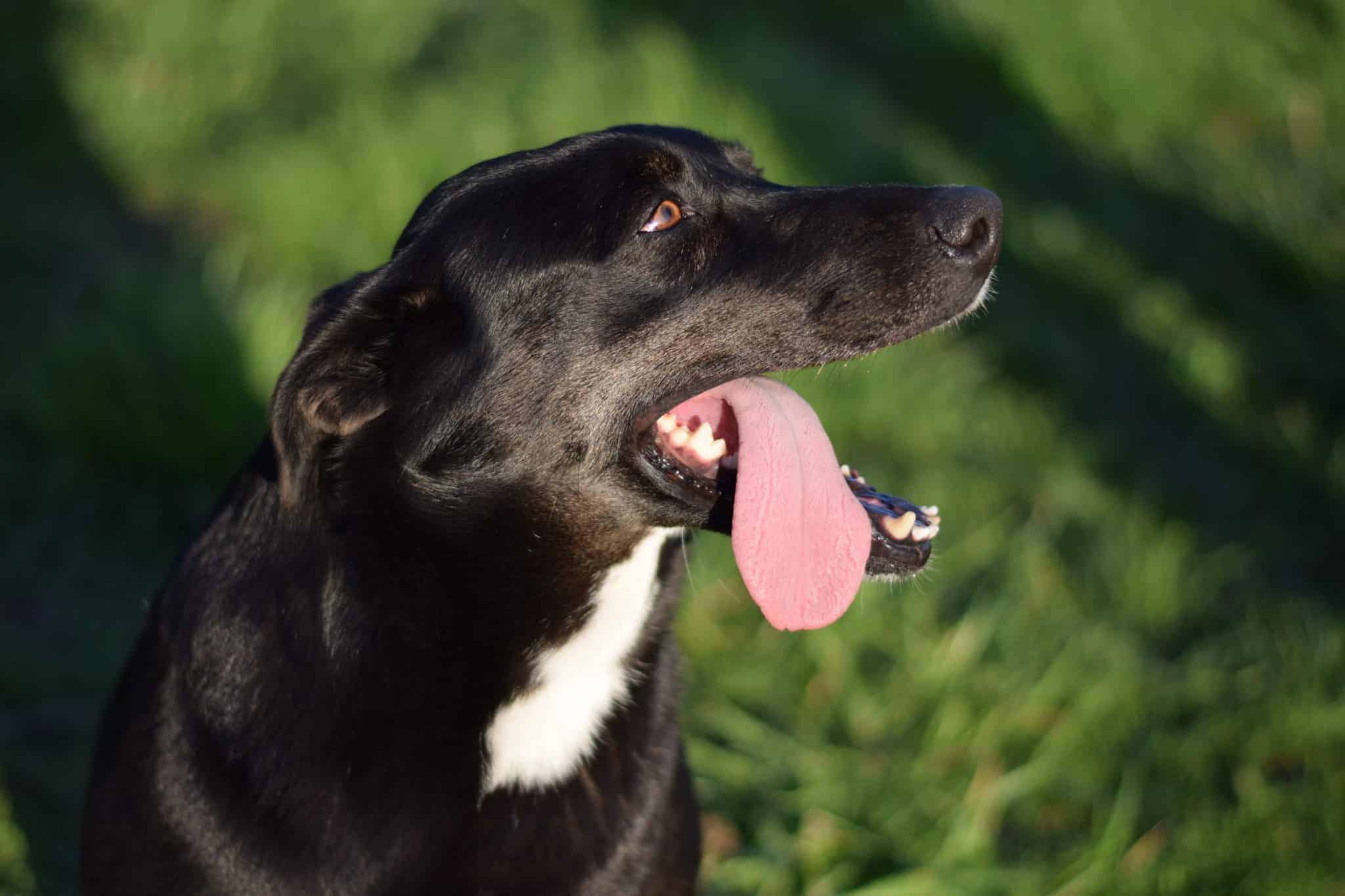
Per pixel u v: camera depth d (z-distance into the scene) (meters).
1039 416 6.56
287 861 2.92
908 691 4.73
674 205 3.26
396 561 3.06
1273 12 10.71
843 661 4.82
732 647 4.96
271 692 2.97
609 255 3.16
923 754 4.52
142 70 7.97
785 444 3.26
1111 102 9.40
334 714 2.97
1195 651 5.11
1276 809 4.30
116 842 3.04
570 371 3.15
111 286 6.00
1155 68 9.71
